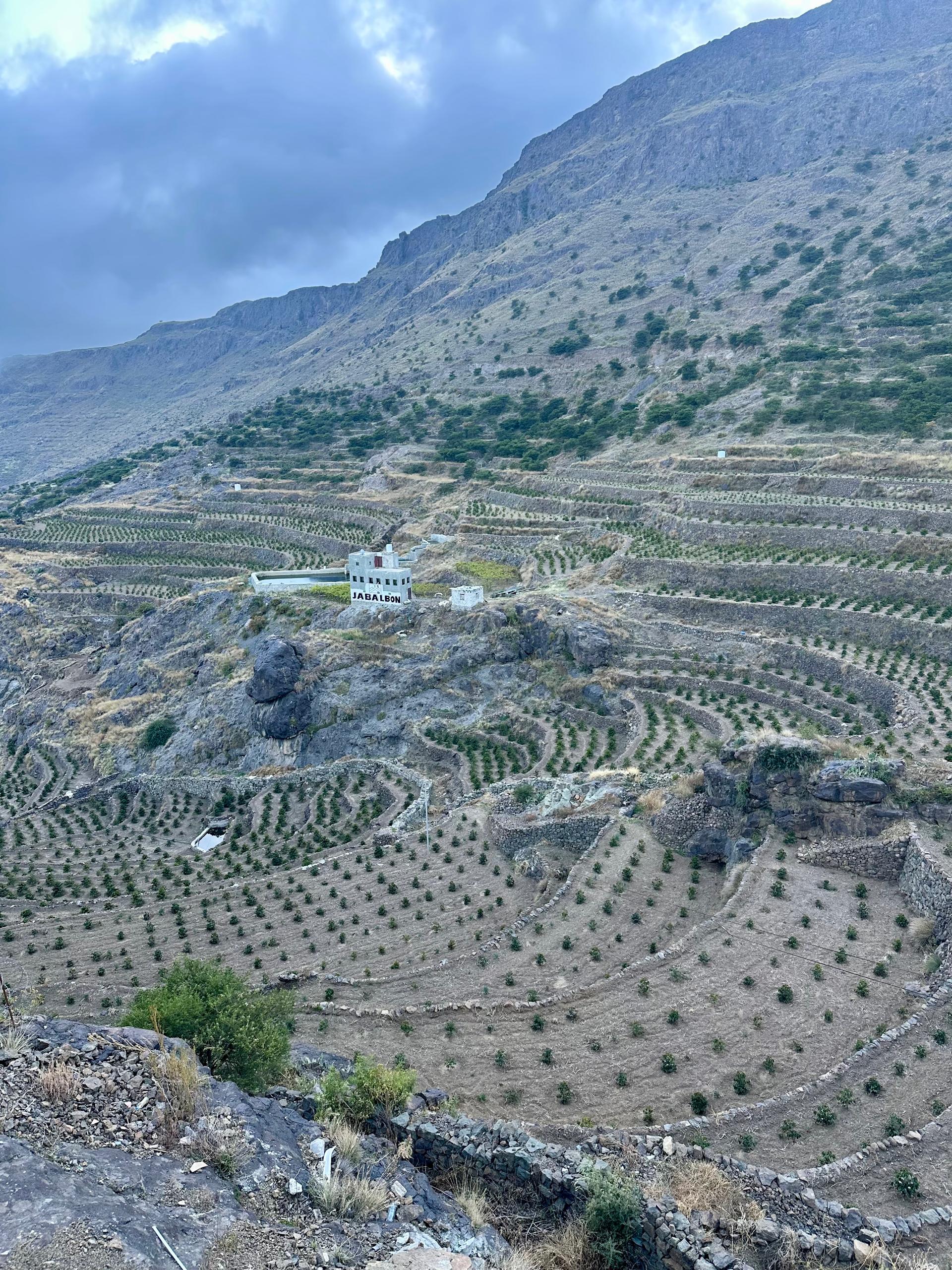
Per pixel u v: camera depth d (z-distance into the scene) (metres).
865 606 107.06
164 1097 21.36
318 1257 17.75
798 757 57.25
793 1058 39.00
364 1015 45.00
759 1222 23.47
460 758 100.50
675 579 128.38
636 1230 22.64
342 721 117.44
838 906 49.97
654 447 194.88
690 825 61.06
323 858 76.25
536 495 185.62
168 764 129.38
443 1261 18.36
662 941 50.56
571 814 68.44
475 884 63.34
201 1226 17.61
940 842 51.06
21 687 180.38
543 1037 41.88
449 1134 25.08
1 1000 46.34
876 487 136.88
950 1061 36.81
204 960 57.34
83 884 78.81
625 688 104.19
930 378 174.25
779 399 190.75
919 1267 23.41
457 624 127.31
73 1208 16.83
